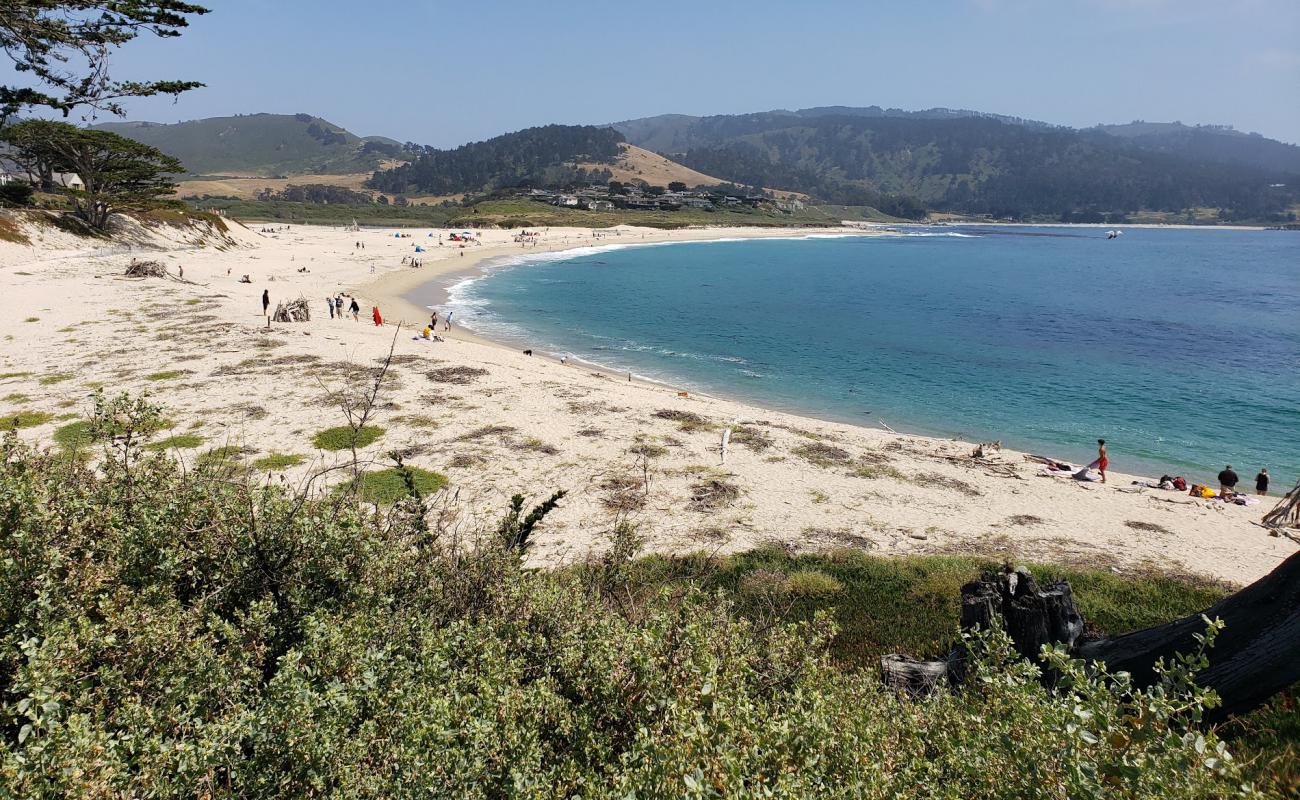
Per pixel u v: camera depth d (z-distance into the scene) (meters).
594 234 163.50
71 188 61.34
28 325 35.50
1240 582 16.84
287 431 23.64
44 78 28.59
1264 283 100.38
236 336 35.69
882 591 14.53
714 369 44.09
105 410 8.28
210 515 6.35
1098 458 26.86
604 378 37.25
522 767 3.82
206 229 78.75
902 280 100.69
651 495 20.98
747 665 4.89
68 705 4.17
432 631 5.25
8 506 5.47
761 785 3.36
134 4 26.95
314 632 4.79
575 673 4.82
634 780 3.46
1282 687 6.14
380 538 6.66
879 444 27.86
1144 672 6.93
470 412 27.16
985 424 34.12
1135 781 3.11
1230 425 33.97
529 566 15.46
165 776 3.61
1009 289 91.19
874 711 4.62
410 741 3.90
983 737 3.84
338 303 46.72
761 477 23.03
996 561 17.00
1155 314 70.12
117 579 5.38
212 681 4.48
